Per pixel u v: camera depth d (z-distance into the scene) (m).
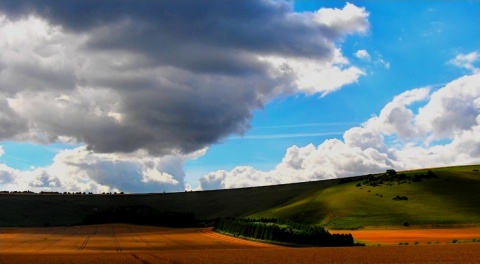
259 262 52.31
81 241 111.88
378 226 131.38
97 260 56.97
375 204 156.50
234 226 126.00
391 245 80.19
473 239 88.06
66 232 151.25
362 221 139.12
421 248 67.19
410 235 105.94
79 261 55.50
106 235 136.88
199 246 91.25
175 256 62.31
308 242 88.06
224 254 64.69
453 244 75.19
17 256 64.81
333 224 141.50
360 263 49.22
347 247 76.56
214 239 114.44
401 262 48.97
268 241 98.38
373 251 64.19
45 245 99.25
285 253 64.44
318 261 52.28
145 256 62.78
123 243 103.44
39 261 56.06
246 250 73.19
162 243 102.19
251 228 111.56
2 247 93.69
